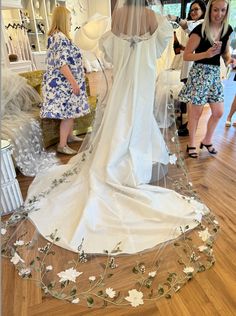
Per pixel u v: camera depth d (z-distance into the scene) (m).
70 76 2.38
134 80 1.74
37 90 3.06
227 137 3.13
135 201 1.74
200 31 2.24
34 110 2.85
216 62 2.34
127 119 1.80
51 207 1.83
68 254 1.50
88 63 2.54
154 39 1.69
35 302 1.23
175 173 2.19
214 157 2.65
